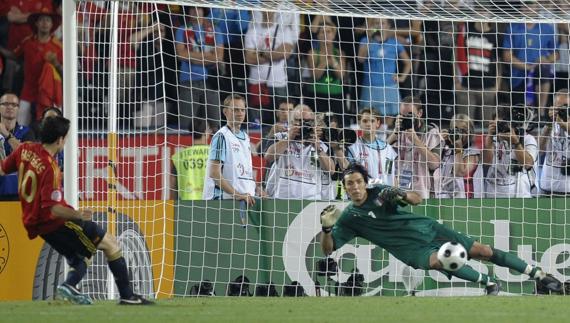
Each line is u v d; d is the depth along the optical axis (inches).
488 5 1722.4
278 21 2193.7
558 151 1877.5
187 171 1877.5
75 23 1529.3
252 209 1635.1
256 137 2080.5
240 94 1966.0
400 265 1616.6
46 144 1153.4
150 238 1630.2
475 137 1915.6
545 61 2193.7
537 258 1644.9
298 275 1630.2
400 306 1216.2
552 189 1878.7
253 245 1631.4
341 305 1244.5
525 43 2049.7
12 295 1608.0
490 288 1480.1
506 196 1863.9
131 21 1913.1
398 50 2172.7
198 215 1631.4
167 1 1648.6
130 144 1882.4
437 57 2194.9
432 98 2167.8
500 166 1867.6
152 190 1868.8
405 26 2190.0
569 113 1894.7
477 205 1647.4
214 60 2181.3
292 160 1802.4
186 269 1628.9
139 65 2021.4
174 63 2127.2
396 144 1844.2
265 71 2191.2
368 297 1496.1
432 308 1175.6
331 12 1775.3
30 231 1155.3
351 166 1470.2
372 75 2161.7
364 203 1467.8
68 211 1133.1
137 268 1626.5
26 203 1148.5
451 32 2046.0
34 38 2162.9
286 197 1797.5
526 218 1647.4
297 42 2042.3
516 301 1316.4
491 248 1480.1
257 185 1870.1
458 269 1451.8
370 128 1804.9
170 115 2090.3
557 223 1646.2
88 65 1742.1
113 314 1064.8
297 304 1267.2
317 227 1636.3
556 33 2182.6
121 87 1903.3
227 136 1729.8
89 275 1611.7
